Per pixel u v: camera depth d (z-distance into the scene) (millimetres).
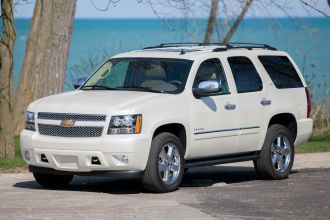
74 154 16719
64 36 25578
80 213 14461
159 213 14500
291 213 14703
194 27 30828
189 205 15406
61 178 18516
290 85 20719
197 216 14250
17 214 14359
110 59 19250
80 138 16719
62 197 16375
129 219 13930
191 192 17328
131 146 16438
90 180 20078
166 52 18859
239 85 19188
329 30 137375
